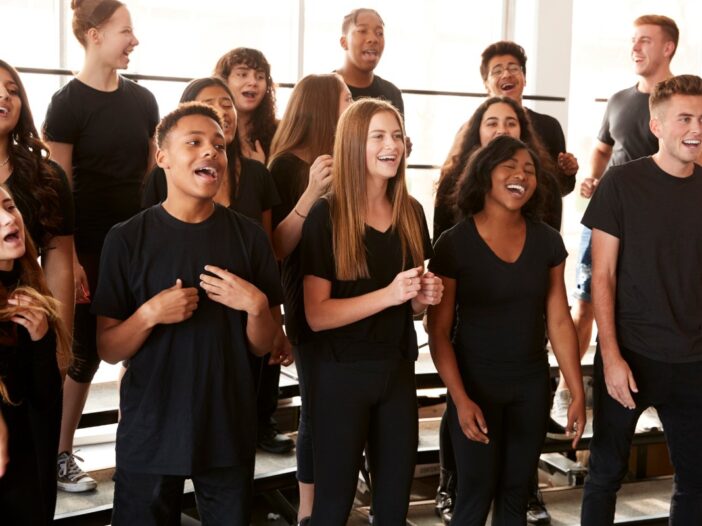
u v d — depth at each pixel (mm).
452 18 5059
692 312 2891
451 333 3166
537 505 3602
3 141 2398
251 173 2857
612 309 2922
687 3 5551
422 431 4012
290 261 2859
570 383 2932
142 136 3236
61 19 3975
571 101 5363
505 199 2793
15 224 2111
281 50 4633
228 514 2424
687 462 2975
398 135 2602
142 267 2326
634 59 4094
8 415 2127
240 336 2393
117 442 2379
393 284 2449
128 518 2371
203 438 2332
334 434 2598
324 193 2742
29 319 2113
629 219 2885
